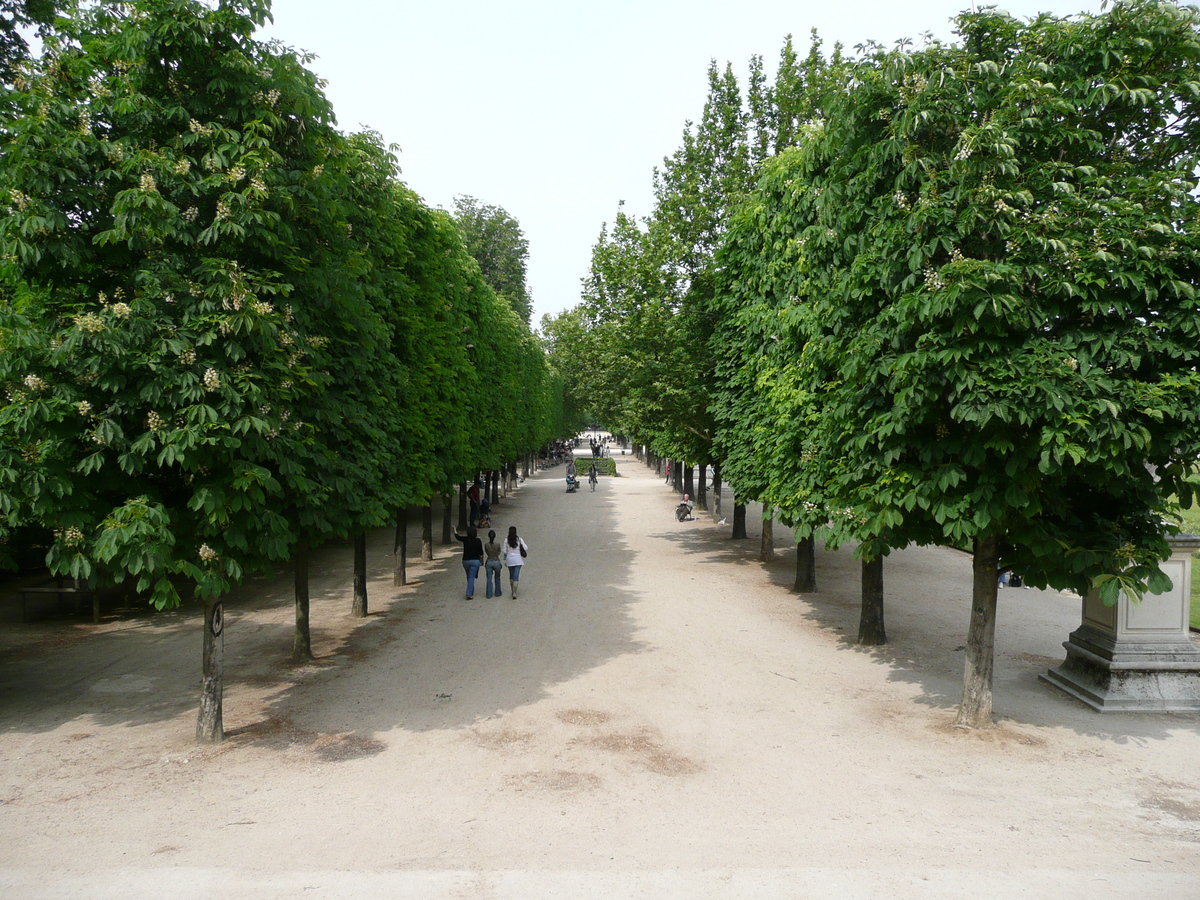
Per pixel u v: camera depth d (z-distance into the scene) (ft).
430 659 34.73
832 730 25.27
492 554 49.80
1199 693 27.55
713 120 70.59
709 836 17.89
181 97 22.97
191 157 22.44
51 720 26.78
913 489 23.12
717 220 66.64
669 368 62.39
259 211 21.65
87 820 18.86
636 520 95.66
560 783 21.07
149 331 20.39
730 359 53.52
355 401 34.04
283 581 56.90
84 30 23.81
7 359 19.48
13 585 52.75
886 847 17.34
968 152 20.95
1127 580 21.47
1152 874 16.15
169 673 32.81
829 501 29.32
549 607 46.26
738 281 51.78
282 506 26.55
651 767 22.18
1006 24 22.89
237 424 20.59
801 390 34.76
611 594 50.16
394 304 43.19
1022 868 16.39
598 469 192.65
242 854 17.07
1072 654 30.01
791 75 68.49
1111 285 20.53
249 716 27.07
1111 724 25.90
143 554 19.61
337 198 26.35
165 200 21.12
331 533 30.48
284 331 23.41
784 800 19.93
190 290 21.22
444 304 56.18
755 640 37.83
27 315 21.66
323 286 25.25
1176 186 20.67
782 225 41.22
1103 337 20.22
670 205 68.44
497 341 85.30
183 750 23.76
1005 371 19.85
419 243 48.85
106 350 19.53
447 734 25.08
